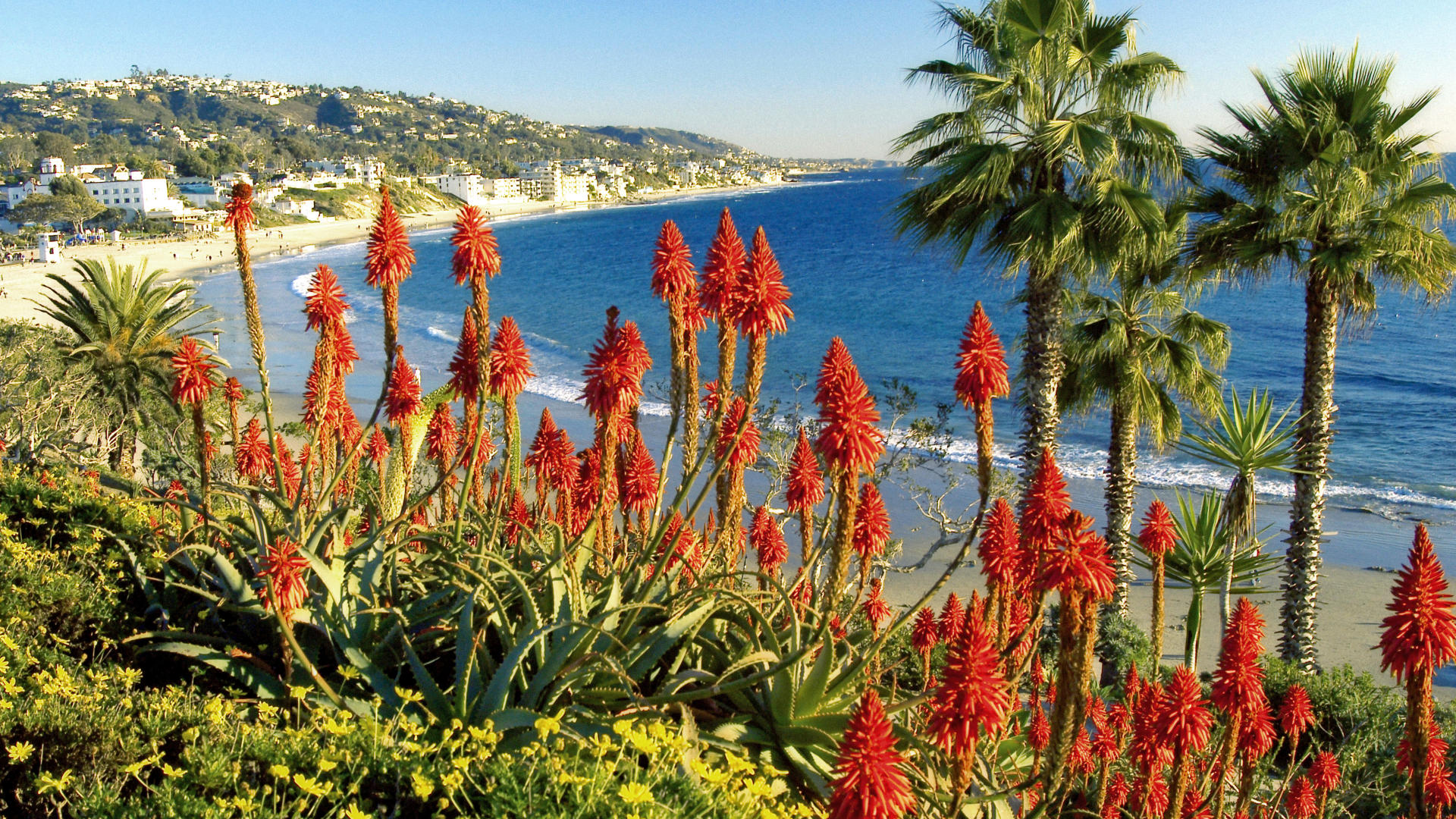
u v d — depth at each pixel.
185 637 7.00
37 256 119.38
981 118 14.66
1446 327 67.94
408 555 8.13
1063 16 13.75
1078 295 17.50
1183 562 15.02
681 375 6.79
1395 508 34.47
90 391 26.31
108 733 5.38
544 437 8.91
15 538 9.42
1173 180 15.04
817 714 6.21
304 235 171.75
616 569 6.97
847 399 5.39
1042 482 5.54
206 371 7.77
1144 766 8.24
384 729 5.63
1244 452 14.59
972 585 25.77
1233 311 77.31
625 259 133.62
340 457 9.42
